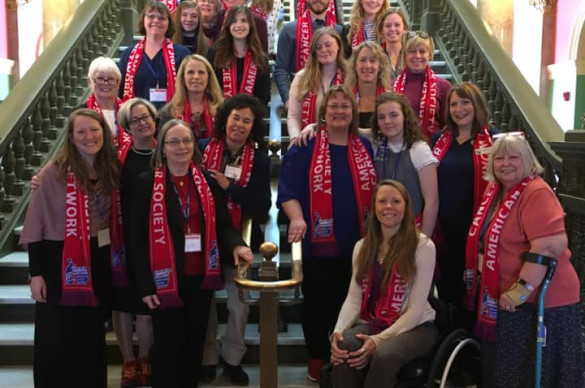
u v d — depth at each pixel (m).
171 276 2.89
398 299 2.78
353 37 4.47
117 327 3.21
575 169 3.32
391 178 3.12
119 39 6.28
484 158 3.14
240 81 4.23
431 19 6.24
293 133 3.67
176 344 2.92
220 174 3.20
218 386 3.26
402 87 3.73
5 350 3.55
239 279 2.73
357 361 2.63
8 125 4.39
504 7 8.71
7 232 4.30
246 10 4.18
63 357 2.86
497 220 2.67
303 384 3.29
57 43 5.23
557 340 2.60
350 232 3.14
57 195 2.84
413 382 2.69
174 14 4.61
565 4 10.91
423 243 2.80
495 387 2.67
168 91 4.17
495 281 2.66
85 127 2.80
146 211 2.92
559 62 11.14
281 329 3.67
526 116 3.95
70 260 2.81
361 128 3.44
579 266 3.29
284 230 4.20
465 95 3.16
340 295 3.23
